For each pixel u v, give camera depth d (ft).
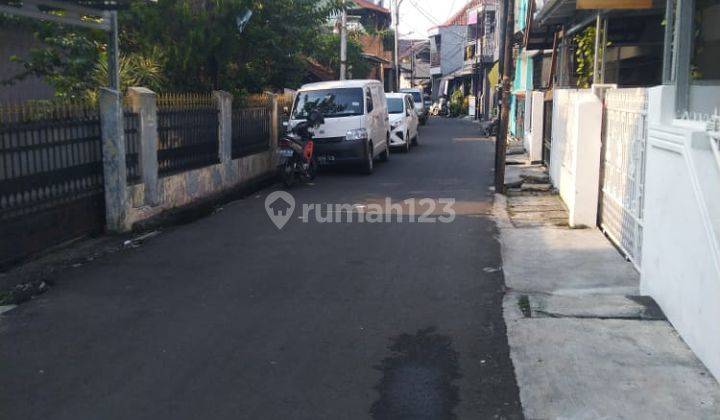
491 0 142.61
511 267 24.26
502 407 13.98
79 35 34.96
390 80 149.28
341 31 76.18
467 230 30.81
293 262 25.45
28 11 25.67
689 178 16.26
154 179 33.06
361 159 50.60
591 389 14.46
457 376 15.48
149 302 20.72
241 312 19.81
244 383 15.11
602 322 18.29
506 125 41.27
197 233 30.63
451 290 21.81
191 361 16.29
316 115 48.55
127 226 30.42
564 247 26.91
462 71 169.48
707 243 15.03
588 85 47.16
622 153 26.14
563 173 38.86
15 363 16.21
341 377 15.44
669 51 20.52
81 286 22.36
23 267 24.29
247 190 43.78
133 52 43.06
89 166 28.96
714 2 24.52
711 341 14.84
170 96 35.91
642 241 21.90
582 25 43.75
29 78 40.55
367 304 20.53
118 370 15.79
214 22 41.86
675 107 19.07
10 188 24.18
